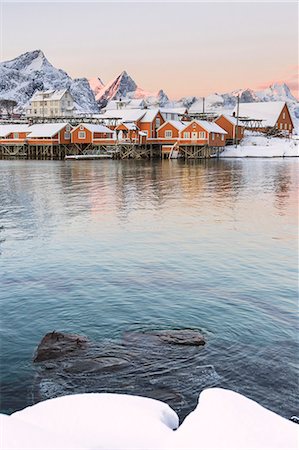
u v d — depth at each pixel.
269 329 8.30
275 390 6.25
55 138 68.25
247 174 40.66
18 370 6.76
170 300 9.82
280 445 2.77
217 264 12.61
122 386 6.32
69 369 6.77
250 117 83.06
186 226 17.84
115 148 66.12
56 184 33.81
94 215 20.45
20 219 19.61
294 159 62.41
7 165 54.31
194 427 3.01
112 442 3.09
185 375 6.61
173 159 61.97
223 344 7.65
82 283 10.96
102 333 8.12
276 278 11.40
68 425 3.32
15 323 8.61
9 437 2.60
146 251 13.96
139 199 25.48
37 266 12.39
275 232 16.78
